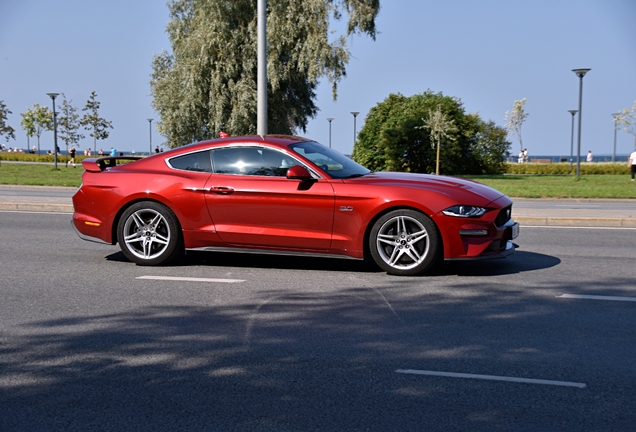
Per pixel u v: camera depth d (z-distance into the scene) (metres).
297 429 3.21
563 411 3.43
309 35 31.56
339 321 5.23
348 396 3.64
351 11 33.38
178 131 33.84
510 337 4.78
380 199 6.88
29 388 3.78
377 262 7.04
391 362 4.22
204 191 7.36
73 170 37.91
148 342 4.67
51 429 3.23
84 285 6.59
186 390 3.74
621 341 4.68
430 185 7.04
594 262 7.94
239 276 7.07
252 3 32.19
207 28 32.22
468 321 5.23
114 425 3.27
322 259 8.14
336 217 7.01
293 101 34.97
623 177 37.88
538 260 8.07
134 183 7.62
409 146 47.88
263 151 7.42
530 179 35.31
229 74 31.92
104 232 7.77
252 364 4.19
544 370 4.06
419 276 7.04
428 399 3.60
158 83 36.09
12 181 24.95
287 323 5.17
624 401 3.56
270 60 31.78
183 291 6.33
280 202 7.13
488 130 52.75
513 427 3.23
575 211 13.62
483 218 6.79
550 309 5.62
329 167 7.30
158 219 7.59
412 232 6.98
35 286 6.54
